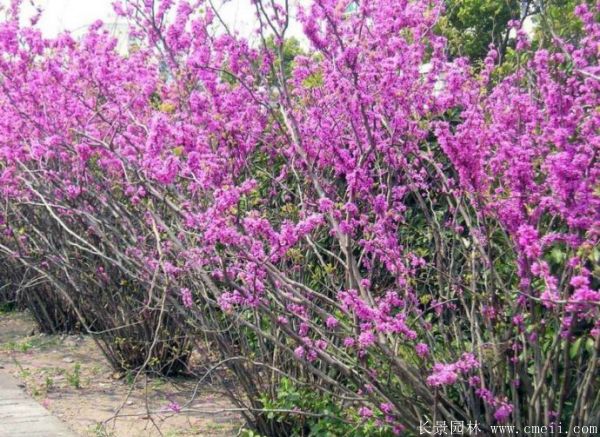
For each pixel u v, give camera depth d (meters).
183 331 5.89
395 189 4.84
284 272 5.07
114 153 5.24
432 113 4.91
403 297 4.71
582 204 3.56
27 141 6.48
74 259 7.05
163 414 5.88
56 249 7.16
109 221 6.29
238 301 4.42
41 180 6.77
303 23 4.89
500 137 4.07
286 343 5.06
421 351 4.00
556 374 3.94
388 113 4.95
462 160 3.87
